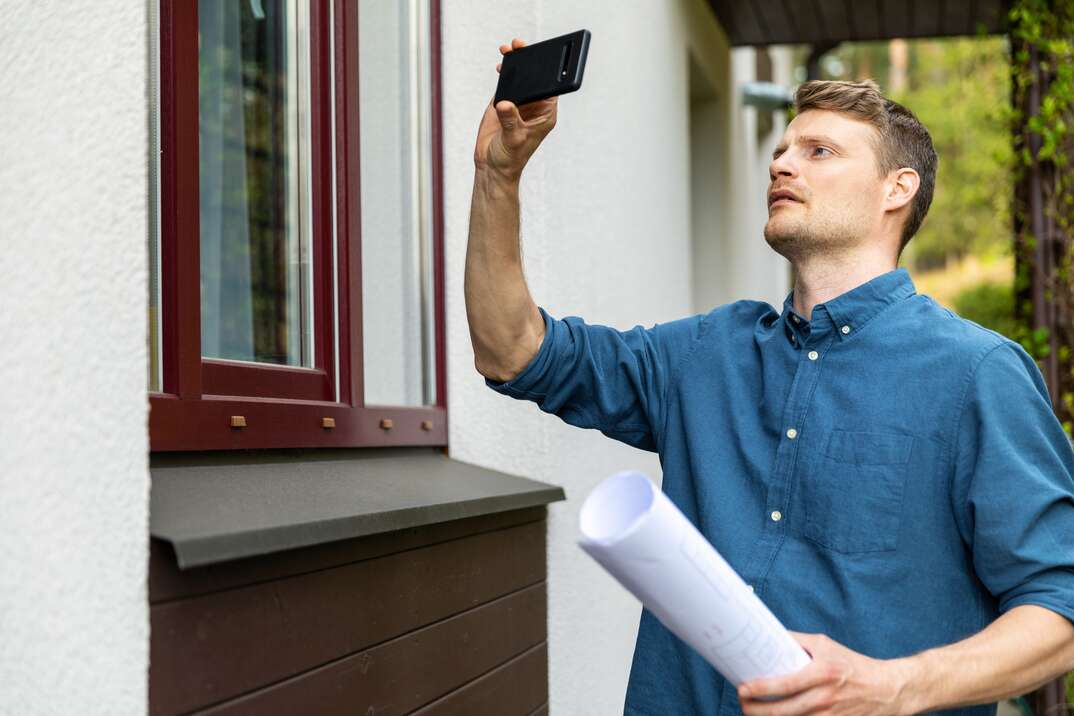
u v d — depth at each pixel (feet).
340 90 6.53
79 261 3.76
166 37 4.86
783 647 3.63
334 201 6.43
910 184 5.18
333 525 4.44
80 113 3.82
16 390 3.93
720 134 16.99
